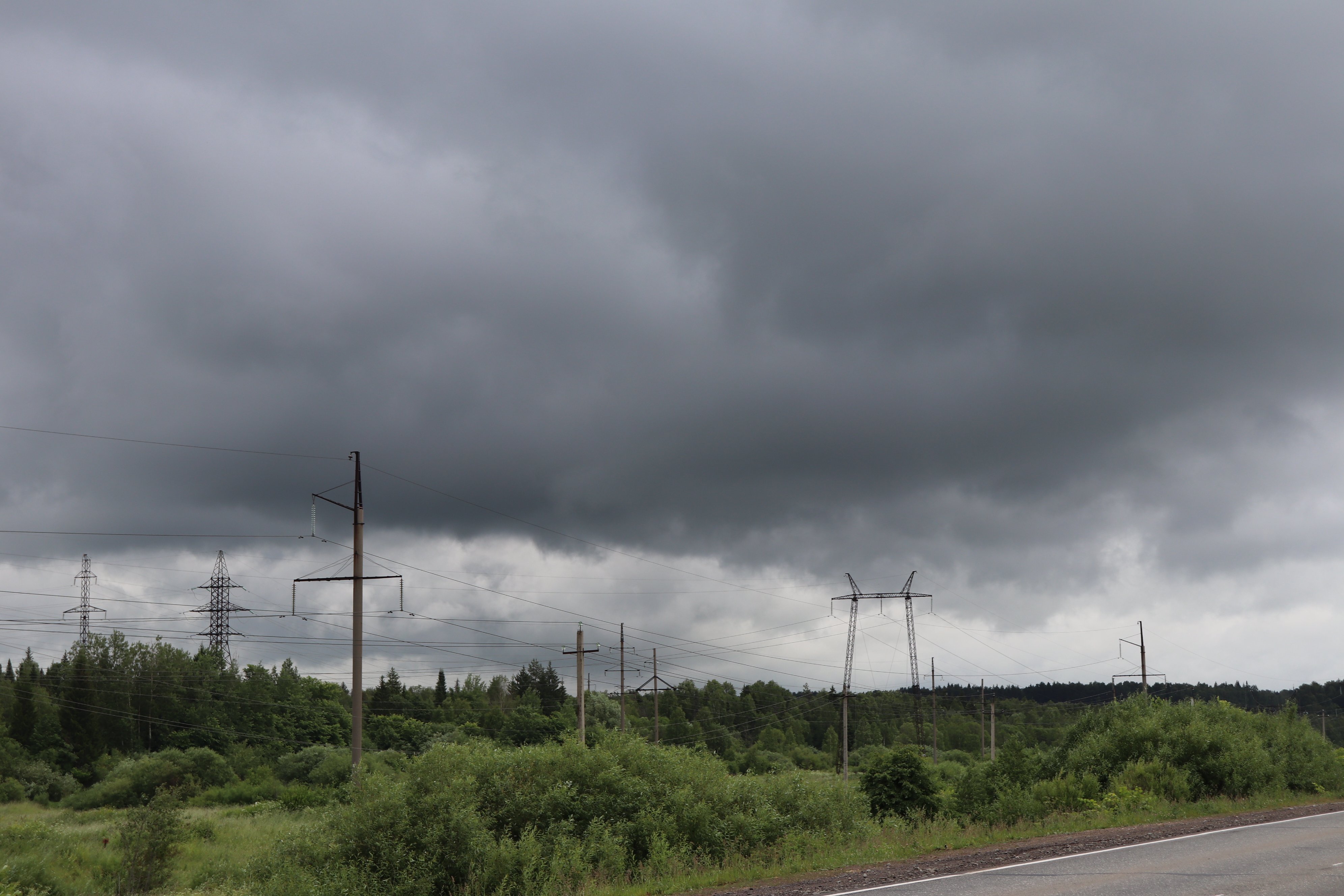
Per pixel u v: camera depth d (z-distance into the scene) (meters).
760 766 105.88
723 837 21.98
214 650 125.44
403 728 122.50
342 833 20.19
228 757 97.62
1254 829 21.67
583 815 21.52
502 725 128.12
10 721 106.81
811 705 151.25
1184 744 33.56
